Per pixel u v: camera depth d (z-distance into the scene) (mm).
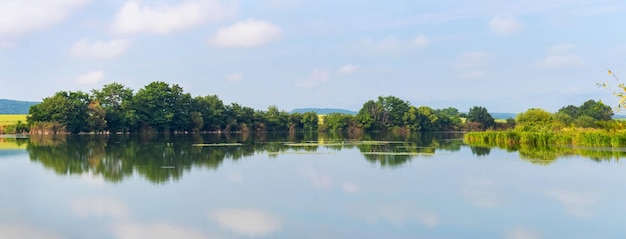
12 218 21781
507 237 19250
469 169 37406
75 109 109125
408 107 161750
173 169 37594
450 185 29984
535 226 20734
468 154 50688
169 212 22859
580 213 22984
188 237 18984
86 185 29969
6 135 101000
